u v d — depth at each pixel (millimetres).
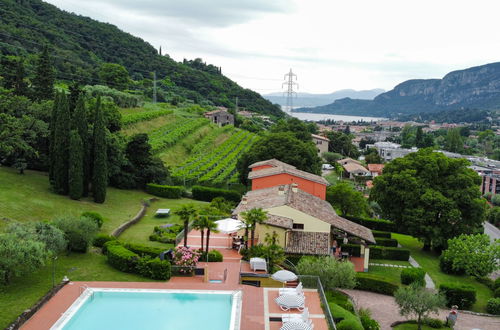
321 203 56312
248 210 46156
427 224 58000
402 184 59562
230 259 42312
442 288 42500
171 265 37531
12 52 133875
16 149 58281
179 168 89188
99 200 57938
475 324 38219
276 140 84312
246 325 28844
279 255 41062
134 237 47281
